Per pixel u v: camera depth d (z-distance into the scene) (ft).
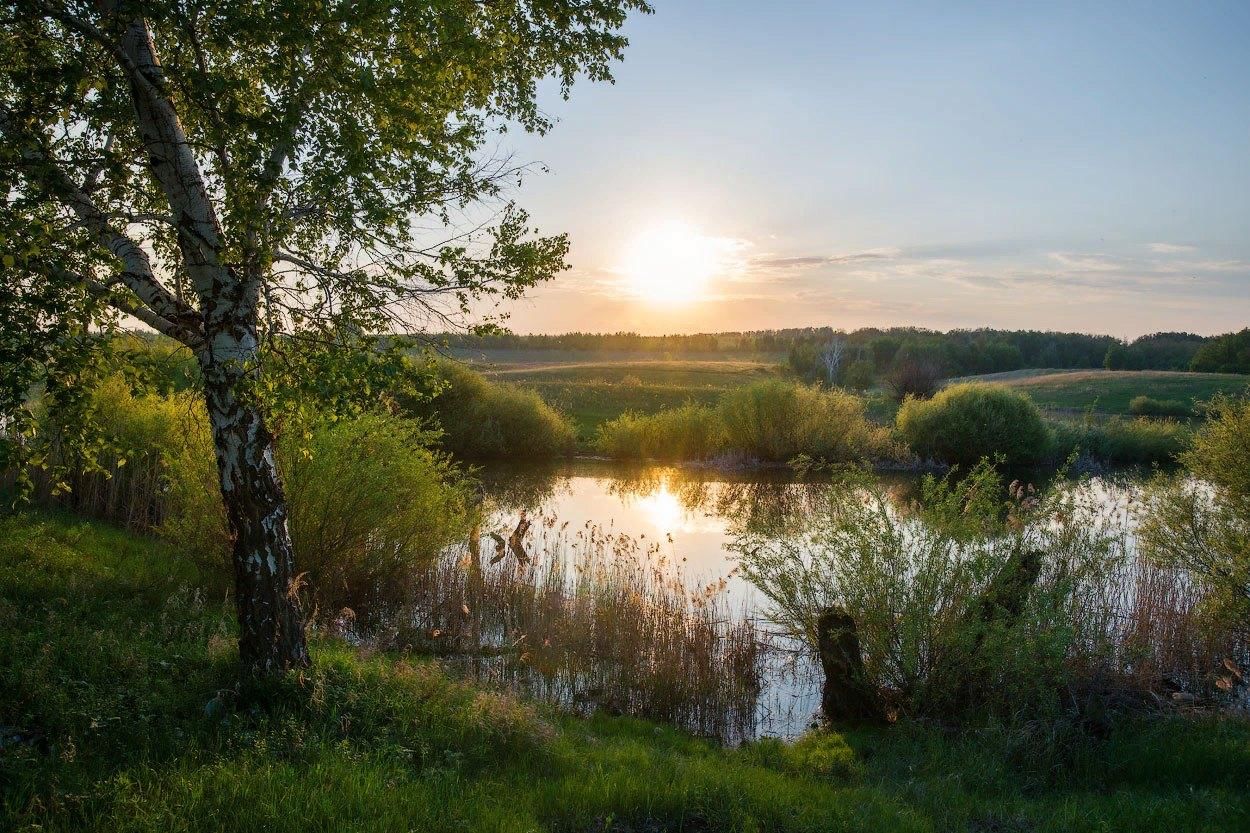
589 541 49.42
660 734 28.19
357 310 22.08
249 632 22.39
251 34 18.21
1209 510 37.45
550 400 168.25
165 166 20.42
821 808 20.65
